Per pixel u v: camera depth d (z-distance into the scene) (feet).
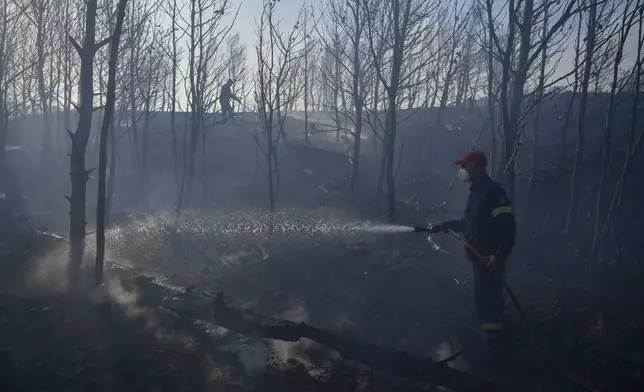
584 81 39.75
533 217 49.80
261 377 16.94
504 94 28.91
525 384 17.29
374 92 56.95
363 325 22.21
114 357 17.17
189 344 18.72
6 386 15.10
